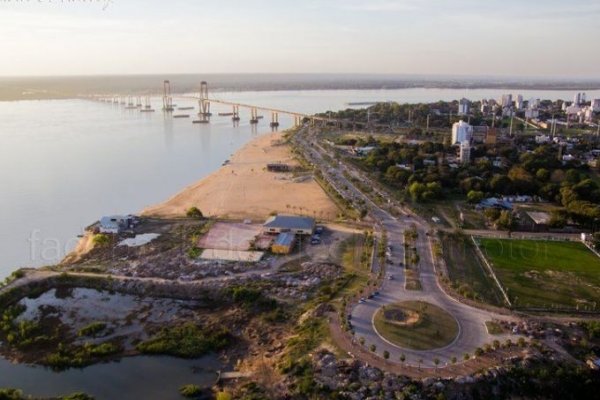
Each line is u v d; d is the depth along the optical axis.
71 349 103.50
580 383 88.31
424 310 108.94
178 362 99.50
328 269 136.12
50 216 194.12
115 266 141.62
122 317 117.38
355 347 95.00
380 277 127.81
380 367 89.00
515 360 91.06
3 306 121.50
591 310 112.94
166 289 127.50
